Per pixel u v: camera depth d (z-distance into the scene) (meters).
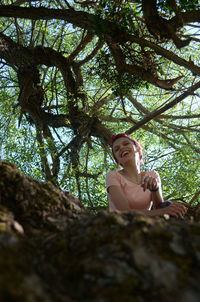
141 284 1.03
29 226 1.55
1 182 1.65
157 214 2.35
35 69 6.49
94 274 1.09
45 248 1.30
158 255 1.14
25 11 5.39
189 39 4.41
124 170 2.90
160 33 4.45
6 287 0.90
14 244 1.15
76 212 1.78
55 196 1.75
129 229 1.26
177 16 4.33
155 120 7.21
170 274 1.06
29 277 1.00
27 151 5.84
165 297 0.98
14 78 8.52
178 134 6.87
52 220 1.60
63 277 1.12
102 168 6.41
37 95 6.55
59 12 5.33
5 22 8.43
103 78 5.60
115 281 1.05
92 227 1.34
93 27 4.75
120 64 4.90
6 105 7.63
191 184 6.27
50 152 5.91
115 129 6.73
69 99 6.28
